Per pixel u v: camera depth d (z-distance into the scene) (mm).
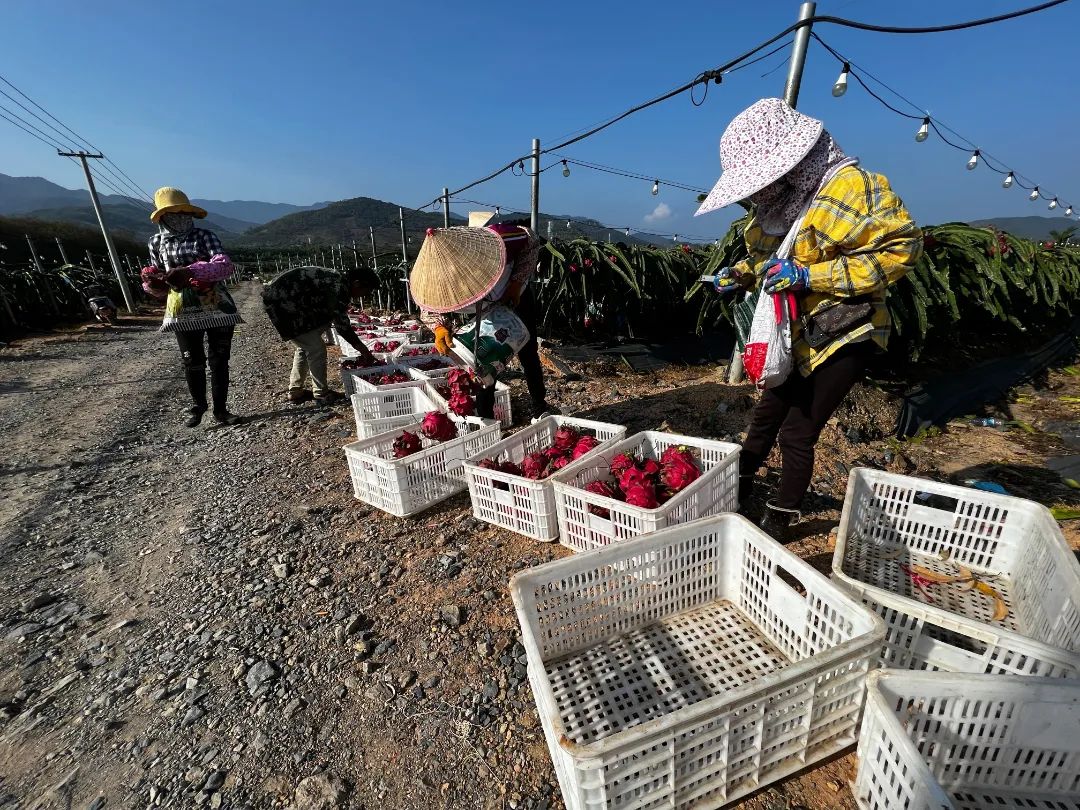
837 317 2176
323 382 6062
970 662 1772
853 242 2016
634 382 6180
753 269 2648
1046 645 1606
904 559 2607
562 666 2180
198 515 3734
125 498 4098
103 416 6270
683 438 3373
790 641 2121
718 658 2164
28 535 3588
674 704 1974
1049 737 1503
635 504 2703
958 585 2410
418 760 1849
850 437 4227
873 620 1669
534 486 2945
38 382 8281
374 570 2947
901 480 2613
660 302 7895
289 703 2111
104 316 15422
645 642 2273
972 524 2498
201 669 2316
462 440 3727
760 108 2148
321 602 2709
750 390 4875
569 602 2154
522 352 4363
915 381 5023
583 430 3877
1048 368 6418
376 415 4828
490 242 3455
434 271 3344
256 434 5305
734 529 2355
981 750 1550
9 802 1787
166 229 4980
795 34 3691
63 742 2002
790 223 2260
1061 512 3141
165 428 5727
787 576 2648
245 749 1926
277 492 4012
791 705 1590
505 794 1719
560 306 7664
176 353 10328
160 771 1864
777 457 3920
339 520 3525
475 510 3383
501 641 2354
